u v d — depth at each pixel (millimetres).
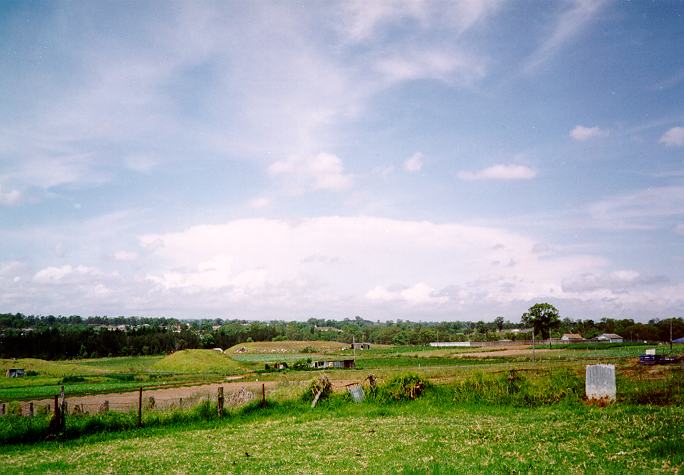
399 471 15570
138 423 29906
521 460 16312
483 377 37156
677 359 67000
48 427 27531
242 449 21594
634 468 14547
